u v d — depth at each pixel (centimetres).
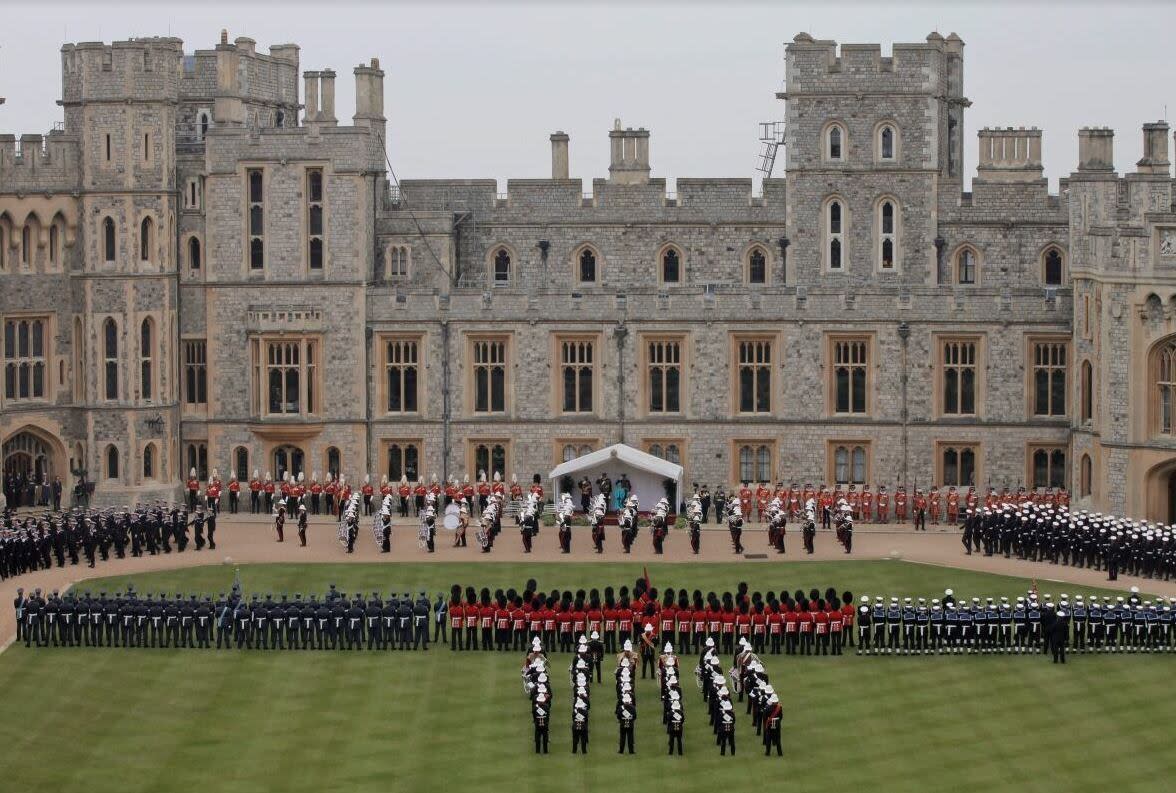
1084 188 11812
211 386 12525
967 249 12825
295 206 12450
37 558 10500
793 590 9856
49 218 12169
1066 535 10531
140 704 8156
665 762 7462
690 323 12294
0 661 8794
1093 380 11575
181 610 9044
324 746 7631
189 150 12700
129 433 12300
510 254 13225
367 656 8894
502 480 12444
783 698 8244
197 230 12538
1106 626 9056
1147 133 13212
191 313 12550
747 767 7400
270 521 12081
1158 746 7588
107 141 12231
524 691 8325
